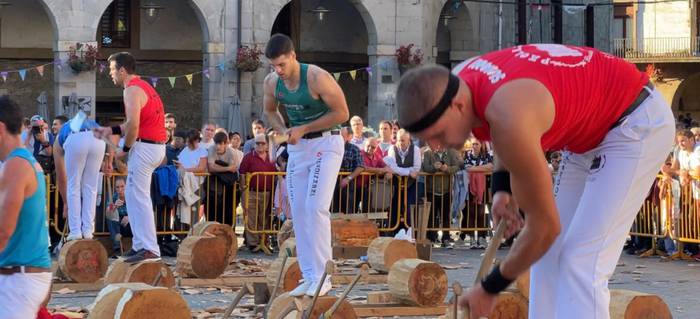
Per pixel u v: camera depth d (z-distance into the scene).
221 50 31.20
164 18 33.31
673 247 15.59
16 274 6.30
